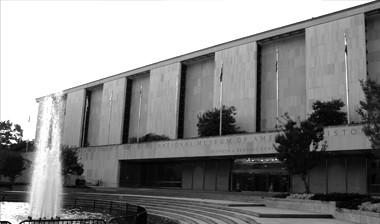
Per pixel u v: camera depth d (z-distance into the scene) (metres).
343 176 35.62
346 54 40.47
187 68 60.06
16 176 60.03
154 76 62.50
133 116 66.88
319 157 25.78
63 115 79.00
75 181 54.41
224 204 24.52
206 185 46.94
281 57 49.56
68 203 34.22
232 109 49.72
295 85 47.53
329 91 42.62
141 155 52.12
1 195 38.03
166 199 29.80
